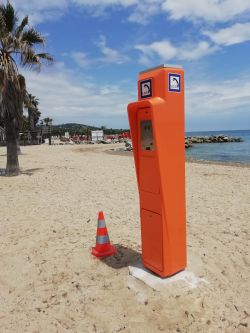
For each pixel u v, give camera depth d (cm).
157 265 384
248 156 3428
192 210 766
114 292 369
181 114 369
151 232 387
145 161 381
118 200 884
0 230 608
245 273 425
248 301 361
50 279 409
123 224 649
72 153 3291
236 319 328
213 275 404
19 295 379
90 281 398
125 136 7119
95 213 738
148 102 350
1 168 1744
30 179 1283
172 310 334
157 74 357
